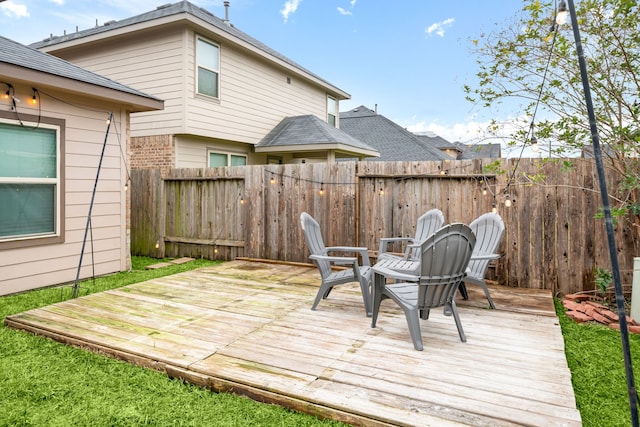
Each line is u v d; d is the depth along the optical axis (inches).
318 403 84.1
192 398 91.7
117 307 151.7
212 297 166.7
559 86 151.9
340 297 167.9
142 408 87.4
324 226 231.6
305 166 235.5
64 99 197.2
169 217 282.2
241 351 109.9
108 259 223.3
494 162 173.3
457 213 199.2
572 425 75.2
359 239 221.6
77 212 206.2
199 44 334.6
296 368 99.3
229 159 390.0
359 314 143.6
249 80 394.3
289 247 242.5
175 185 279.1
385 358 105.0
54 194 195.8
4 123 174.2
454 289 118.8
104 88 201.2
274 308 150.9
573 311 153.1
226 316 141.0
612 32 140.6
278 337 120.4
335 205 228.2
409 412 79.7
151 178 284.7
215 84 354.0
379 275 127.1
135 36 341.7
